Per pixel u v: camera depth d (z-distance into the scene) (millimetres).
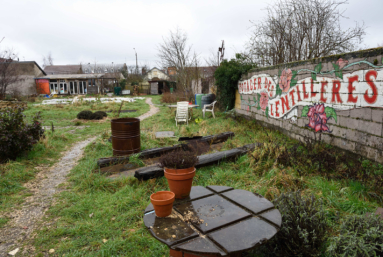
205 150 6195
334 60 5012
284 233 2299
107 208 3539
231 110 11766
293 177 3949
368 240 2111
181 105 10602
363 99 4289
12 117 5723
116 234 2963
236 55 11383
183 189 2578
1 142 5379
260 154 4992
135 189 4176
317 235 2281
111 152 6461
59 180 4922
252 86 9531
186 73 20469
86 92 36094
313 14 8945
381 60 3885
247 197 2592
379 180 3404
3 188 4309
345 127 4758
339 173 3961
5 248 2789
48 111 15703
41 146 6727
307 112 6012
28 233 3088
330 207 3205
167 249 2648
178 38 20109
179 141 6809
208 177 4555
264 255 2387
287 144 6035
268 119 8227
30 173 5102
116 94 35938
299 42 9523
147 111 16844
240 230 1989
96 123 11594
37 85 33594
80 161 6051
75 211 3510
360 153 4379
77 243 2814
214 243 1839
